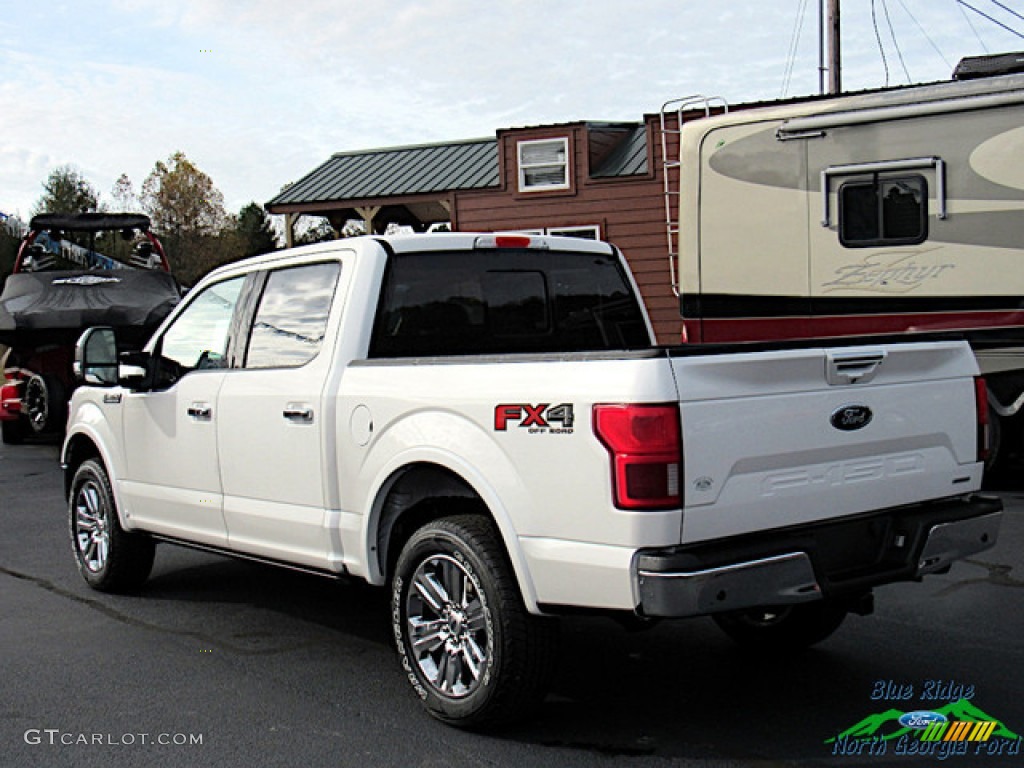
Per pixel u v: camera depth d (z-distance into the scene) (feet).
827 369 13.87
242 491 18.31
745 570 12.82
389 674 17.31
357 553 16.28
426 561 15.12
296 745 14.42
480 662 14.29
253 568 24.85
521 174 62.44
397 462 15.28
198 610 21.27
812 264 33.09
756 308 34.04
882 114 31.76
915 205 31.60
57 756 14.17
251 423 17.95
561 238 19.77
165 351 20.70
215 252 232.94
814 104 32.89
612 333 20.40
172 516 20.16
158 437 20.30
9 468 42.68
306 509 17.07
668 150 58.70
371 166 69.62
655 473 12.51
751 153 33.81
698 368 12.85
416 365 15.39
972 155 30.76
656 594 12.48
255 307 18.70
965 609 20.16
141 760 14.01
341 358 16.70
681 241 35.01
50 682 17.07
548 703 15.79
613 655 18.03
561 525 13.30
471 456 14.29
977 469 15.89
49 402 47.24
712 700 15.84
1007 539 25.55
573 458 13.15
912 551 14.60
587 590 13.10
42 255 52.85
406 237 17.75
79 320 46.01
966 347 15.92
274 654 18.40
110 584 22.25
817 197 32.86
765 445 13.29
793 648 17.66
